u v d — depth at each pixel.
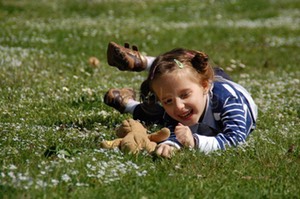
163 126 9.91
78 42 21.88
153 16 31.55
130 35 24.81
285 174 7.85
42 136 9.06
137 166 7.65
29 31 23.53
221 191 7.15
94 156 7.94
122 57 10.88
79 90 13.44
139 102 10.55
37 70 15.77
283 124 10.82
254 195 7.02
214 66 9.70
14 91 12.98
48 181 6.90
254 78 16.84
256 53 22.42
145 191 6.99
